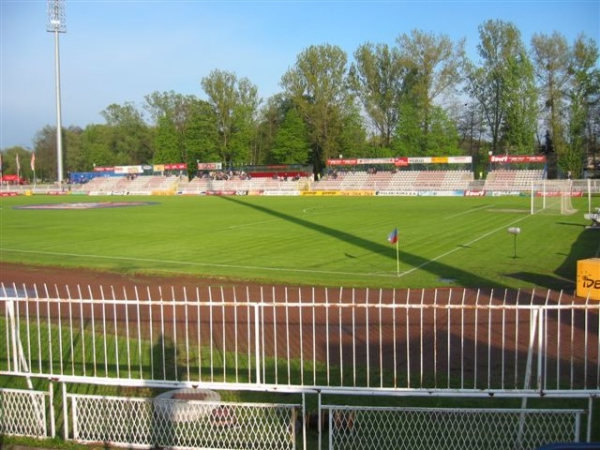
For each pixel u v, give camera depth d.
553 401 9.29
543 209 48.88
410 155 88.69
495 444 7.82
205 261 24.14
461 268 21.66
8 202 69.69
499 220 39.91
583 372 10.57
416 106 89.75
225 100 99.12
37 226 39.38
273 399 9.53
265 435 8.20
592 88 78.69
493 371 10.70
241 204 61.22
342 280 19.70
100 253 26.83
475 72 88.06
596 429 8.27
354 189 81.88
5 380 10.59
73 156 135.50
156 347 12.59
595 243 27.98
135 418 8.74
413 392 7.95
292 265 22.88
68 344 12.87
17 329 9.77
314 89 91.88
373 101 93.44
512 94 80.19
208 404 8.41
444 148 87.81
